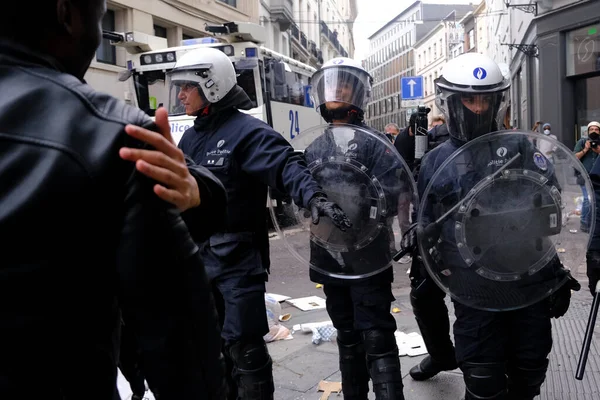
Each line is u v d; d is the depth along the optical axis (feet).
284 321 15.97
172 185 3.38
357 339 9.73
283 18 82.07
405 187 9.16
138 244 3.25
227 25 29.84
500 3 101.45
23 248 3.01
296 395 10.88
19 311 3.01
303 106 40.06
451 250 7.89
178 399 3.46
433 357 10.77
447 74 8.13
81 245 3.16
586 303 15.81
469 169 7.79
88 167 3.11
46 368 3.08
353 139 9.23
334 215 7.57
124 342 3.89
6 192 3.02
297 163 8.23
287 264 24.31
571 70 52.03
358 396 9.77
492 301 7.69
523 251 7.70
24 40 3.42
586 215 7.87
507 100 8.19
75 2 3.53
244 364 8.48
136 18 50.80
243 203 8.63
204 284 3.64
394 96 284.00
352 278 9.18
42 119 3.15
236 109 9.00
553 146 7.77
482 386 7.70
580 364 8.61
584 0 49.19
